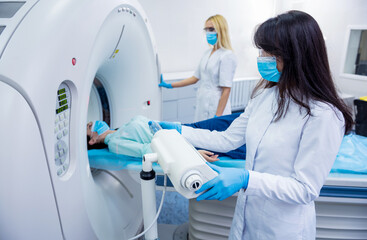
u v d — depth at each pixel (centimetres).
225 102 226
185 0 344
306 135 76
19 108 63
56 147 75
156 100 164
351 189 124
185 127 122
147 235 82
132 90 145
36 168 67
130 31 125
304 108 78
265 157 87
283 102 81
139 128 131
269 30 76
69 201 80
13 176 63
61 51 73
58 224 76
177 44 358
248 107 106
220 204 136
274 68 82
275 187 78
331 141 74
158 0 326
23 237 67
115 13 106
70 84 79
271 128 87
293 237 88
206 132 118
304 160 77
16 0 77
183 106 323
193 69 381
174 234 179
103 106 146
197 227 145
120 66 132
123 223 120
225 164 133
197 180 64
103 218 104
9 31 68
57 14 75
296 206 87
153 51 152
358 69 262
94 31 88
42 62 68
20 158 63
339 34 292
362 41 253
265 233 92
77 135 84
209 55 233
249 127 95
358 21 271
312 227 92
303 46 73
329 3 301
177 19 346
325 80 76
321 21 312
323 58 75
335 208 130
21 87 64
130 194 135
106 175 128
